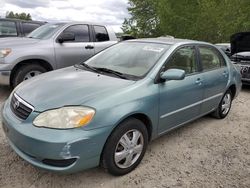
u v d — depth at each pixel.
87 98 2.93
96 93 3.04
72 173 3.01
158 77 3.54
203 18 14.81
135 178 3.22
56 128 2.72
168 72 3.48
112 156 3.03
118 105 3.00
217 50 5.06
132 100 3.14
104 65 4.03
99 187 3.03
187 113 4.13
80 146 2.73
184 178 3.28
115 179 3.18
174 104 3.77
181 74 3.42
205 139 4.39
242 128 4.96
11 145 3.07
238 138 4.52
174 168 3.48
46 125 2.74
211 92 4.66
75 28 6.86
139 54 3.98
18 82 5.85
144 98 3.27
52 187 2.99
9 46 5.76
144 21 22.66
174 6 16.59
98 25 7.41
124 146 3.16
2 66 5.59
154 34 22.02
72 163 2.76
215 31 14.86
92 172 3.28
